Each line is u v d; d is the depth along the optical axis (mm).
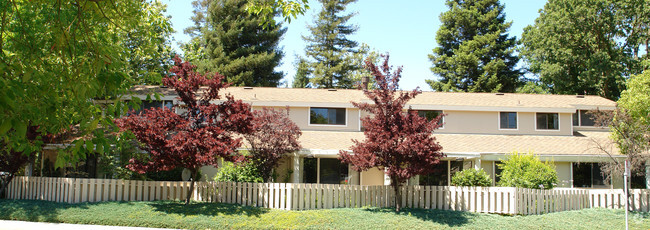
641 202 18656
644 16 38781
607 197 19250
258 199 18609
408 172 16953
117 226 15031
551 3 43062
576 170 25500
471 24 50281
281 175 25125
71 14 7793
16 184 19734
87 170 24875
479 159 23547
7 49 8016
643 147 19203
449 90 48656
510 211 17359
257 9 9820
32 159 20000
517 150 24719
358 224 15641
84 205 17031
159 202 17969
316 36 56281
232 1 47000
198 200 19172
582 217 17031
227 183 19141
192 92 17859
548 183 20375
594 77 39500
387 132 17328
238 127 17672
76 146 5641
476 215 17094
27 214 16016
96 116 6270
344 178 25625
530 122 28688
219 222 15453
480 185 19891
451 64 49500
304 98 28781
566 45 41000
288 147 21875
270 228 15109
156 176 23438
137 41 25375
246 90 30719
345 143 25297
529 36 45719
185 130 17266
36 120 5766
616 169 18953
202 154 17031
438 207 18625
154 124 16719
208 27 52344
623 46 41156
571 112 28453
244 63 45250
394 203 19312
